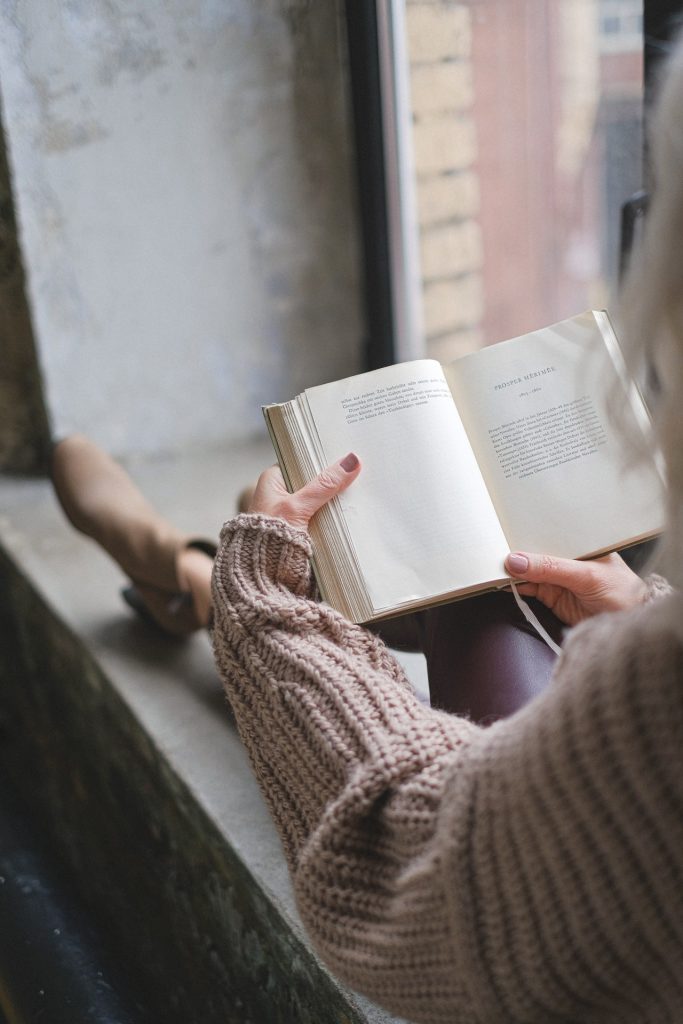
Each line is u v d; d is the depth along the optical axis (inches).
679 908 14.9
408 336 77.4
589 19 70.9
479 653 28.1
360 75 69.2
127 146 68.4
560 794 15.0
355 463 26.3
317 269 77.6
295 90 71.4
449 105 70.4
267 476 27.3
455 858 16.5
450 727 20.2
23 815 69.2
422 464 26.7
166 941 48.6
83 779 60.2
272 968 35.0
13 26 61.4
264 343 78.5
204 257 74.0
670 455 13.7
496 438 27.9
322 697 21.5
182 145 70.0
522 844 15.6
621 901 15.0
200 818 40.2
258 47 69.1
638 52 68.4
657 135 13.4
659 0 39.9
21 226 67.9
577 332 28.1
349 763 20.2
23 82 63.6
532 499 27.3
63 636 58.1
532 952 16.0
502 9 69.4
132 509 54.1
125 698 48.4
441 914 16.9
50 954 47.5
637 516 27.1
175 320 74.9
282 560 24.9
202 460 78.2
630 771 14.3
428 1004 18.1
